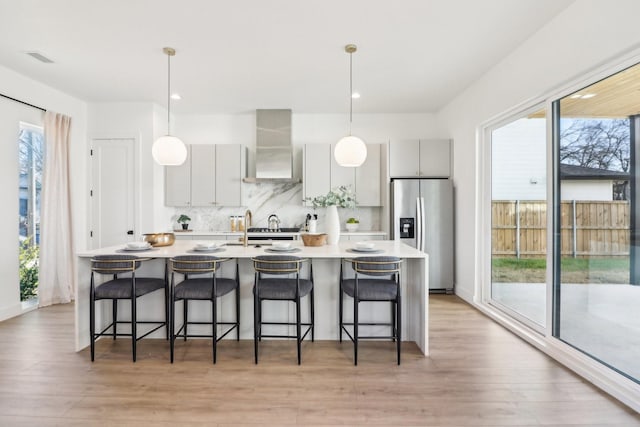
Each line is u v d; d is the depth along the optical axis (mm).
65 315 3777
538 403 2105
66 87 4250
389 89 4375
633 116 2098
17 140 3789
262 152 5172
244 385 2316
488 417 1972
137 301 3166
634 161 2098
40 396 2176
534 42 2939
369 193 5262
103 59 3436
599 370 2316
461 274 4582
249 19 2705
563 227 2727
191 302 3148
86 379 2391
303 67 3652
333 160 5242
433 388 2283
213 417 1967
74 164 4660
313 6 2527
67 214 4418
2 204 3639
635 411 2012
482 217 4125
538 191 3143
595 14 2275
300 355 2650
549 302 2826
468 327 3434
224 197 5230
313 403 2109
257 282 2680
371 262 2562
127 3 2475
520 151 3410
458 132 4652
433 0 2459
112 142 4883
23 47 3172
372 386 2309
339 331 3117
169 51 3252
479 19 2707
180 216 5246
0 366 2580
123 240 4871
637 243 2082
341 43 3115
